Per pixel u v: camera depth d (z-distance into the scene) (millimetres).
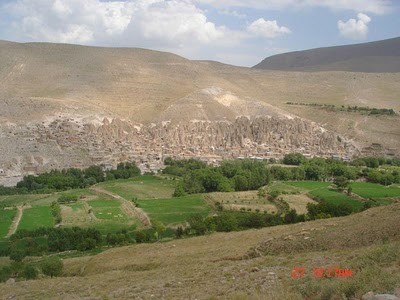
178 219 126875
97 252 99938
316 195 147750
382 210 71188
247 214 120875
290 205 134375
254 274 42594
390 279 29297
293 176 189875
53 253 105188
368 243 52531
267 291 34750
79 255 97938
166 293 40781
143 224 126000
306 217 105875
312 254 49656
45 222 131250
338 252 48344
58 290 52000
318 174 189875
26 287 57094
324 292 30094
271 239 63062
